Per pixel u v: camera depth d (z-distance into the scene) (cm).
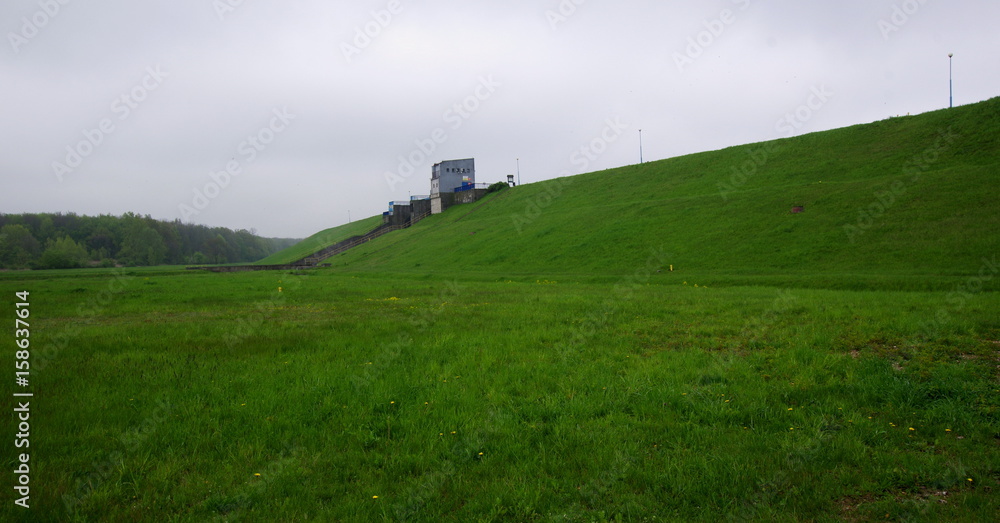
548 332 1487
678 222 5209
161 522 563
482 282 4091
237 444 754
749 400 880
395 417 849
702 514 569
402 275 5294
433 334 1505
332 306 2317
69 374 1079
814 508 581
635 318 1702
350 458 710
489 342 1366
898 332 1271
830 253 3581
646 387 958
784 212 4603
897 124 5991
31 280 4872
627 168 8938
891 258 3222
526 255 5588
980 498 576
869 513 565
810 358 1109
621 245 5041
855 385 932
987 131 4791
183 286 3734
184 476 666
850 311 1609
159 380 1041
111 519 563
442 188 11238
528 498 603
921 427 770
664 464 680
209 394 960
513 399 927
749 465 665
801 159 6203
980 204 3534
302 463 698
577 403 883
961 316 1415
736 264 3847
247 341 1426
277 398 930
